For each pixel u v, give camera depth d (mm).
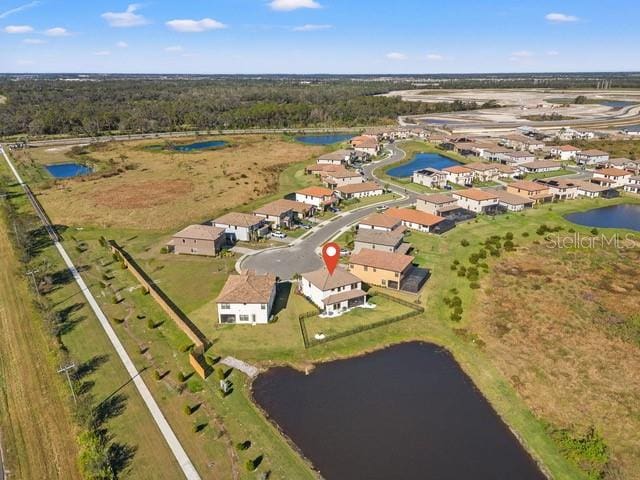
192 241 88375
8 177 152000
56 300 72188
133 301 72062
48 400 50375
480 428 48688
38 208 118375
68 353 58750
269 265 83938
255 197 126625
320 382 55531
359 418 49781
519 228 103188
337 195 123000
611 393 52438
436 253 89688
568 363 57625
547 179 136500
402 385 55188
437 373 57500
